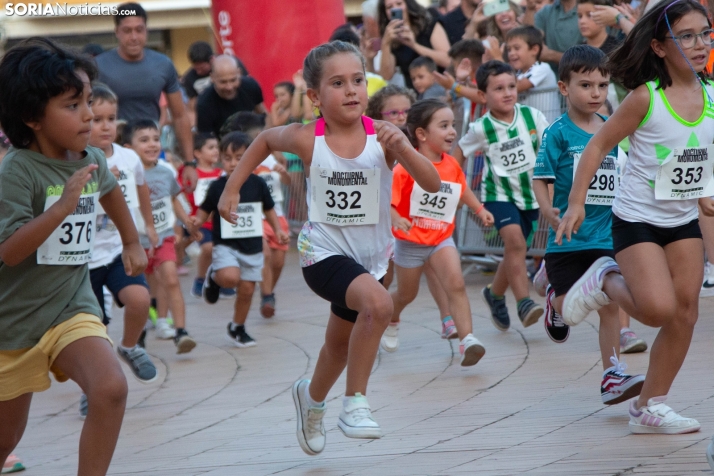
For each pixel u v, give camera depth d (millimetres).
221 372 8891
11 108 4477
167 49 28719
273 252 11648
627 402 6367
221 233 10195
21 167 4516
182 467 5711
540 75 11570
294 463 5582
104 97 8250
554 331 7281
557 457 5117
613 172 6910
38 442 6949
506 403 6656
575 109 7195
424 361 8445
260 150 5523
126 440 6660
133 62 11906
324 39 14188
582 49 7055
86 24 24172
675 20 5141
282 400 7488
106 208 5141
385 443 5867
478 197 12523
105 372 4363
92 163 4816
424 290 12602
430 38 13773
